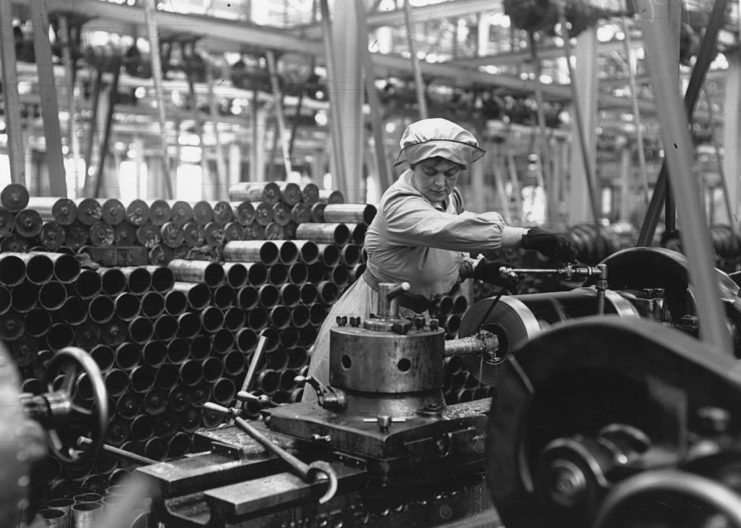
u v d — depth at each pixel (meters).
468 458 2.20
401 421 2.12
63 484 3.32
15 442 1.60
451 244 2.52
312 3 7.16
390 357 2.13
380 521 2.09
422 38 9.22
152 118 10.77
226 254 4.02
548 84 8.63
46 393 1.93
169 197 5.23
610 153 13.17
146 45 6.71
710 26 4.12
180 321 3.65
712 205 13.15
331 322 2.96
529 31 6.46
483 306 2.51
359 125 6.48
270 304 4.00
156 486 2.01
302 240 4.24
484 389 4.37
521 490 1.69
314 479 1.94
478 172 10.87
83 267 3.46
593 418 1.82
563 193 11.92
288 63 8.22
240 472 2.09
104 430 1.81
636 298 2.62
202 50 7.28
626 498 1.32
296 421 2.21
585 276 2.41
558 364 1.62
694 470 1.46
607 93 10.13
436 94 8.38
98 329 3.48
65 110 8.43
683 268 2.61
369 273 2.94
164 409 3.65
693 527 1.68
